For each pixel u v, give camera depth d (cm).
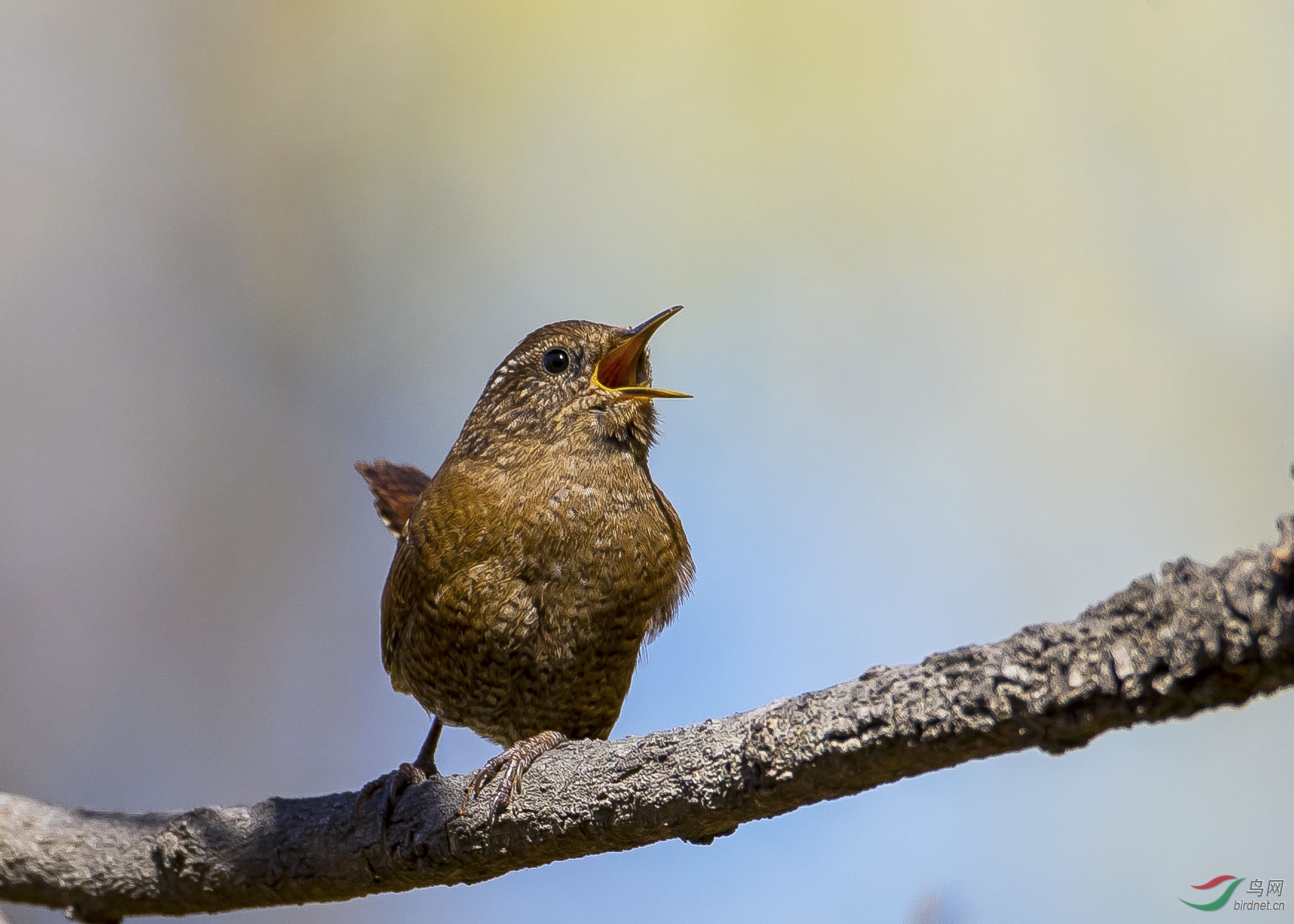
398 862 714
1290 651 451
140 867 731
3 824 735
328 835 727
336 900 750
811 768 575
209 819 735
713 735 619
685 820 629
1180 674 475
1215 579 474
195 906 744
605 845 669
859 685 570
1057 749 522
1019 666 514
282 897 739
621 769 646
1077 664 500
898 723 546
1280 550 449
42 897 738
